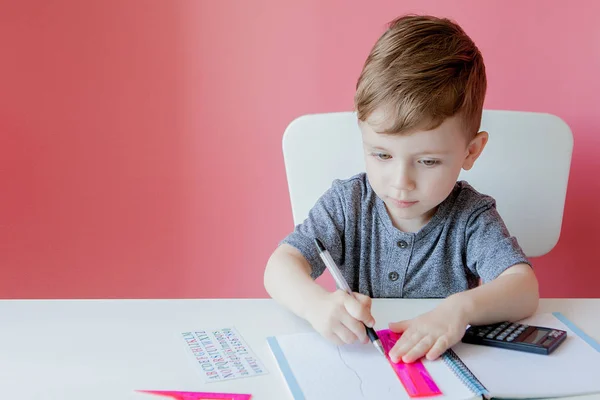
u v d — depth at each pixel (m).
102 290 1.59
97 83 1.51
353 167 1.18
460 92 0.88
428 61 0.90
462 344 0.74
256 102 1.52
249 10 1.49
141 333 0.76
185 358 0.70
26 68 1.50
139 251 1.58
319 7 1.48
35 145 1.53
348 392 0.62
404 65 0.90
